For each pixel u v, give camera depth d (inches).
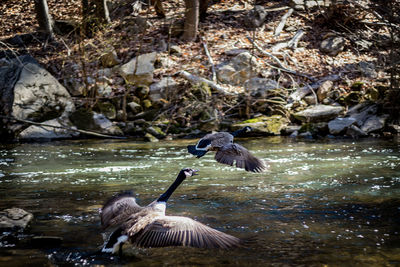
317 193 300.8
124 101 629.3
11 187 326.3
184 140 573.0
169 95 657.6
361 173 357.7
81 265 182.5
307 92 650.8
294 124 619.8
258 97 635.5
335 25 783.1
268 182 337.4
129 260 189.0
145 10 855.1
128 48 742.5
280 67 690.8
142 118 637.3
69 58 722.8
